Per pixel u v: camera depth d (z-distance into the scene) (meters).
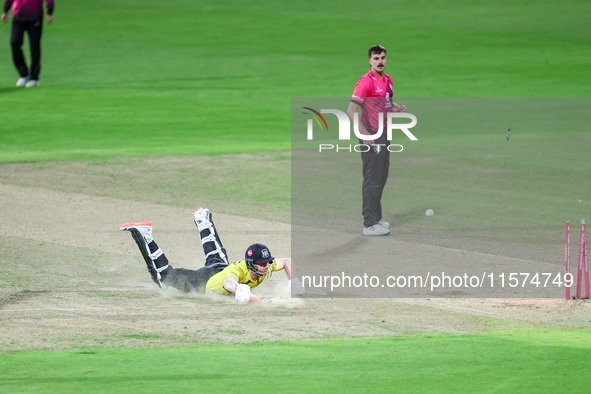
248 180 58.00
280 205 49.97
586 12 159.88
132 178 57.91
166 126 84.44
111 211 46.91
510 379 16.39
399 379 16.30
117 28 154.38
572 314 27.12
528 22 153.50
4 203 48.25
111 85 109.44
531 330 24.31
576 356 18.80
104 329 23.56
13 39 106.06
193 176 59.00
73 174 58.94
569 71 117.38
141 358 18.81
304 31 150.25
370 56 41.62
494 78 113.69
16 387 15.38
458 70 118.88
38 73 107.88
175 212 47.03
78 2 179.00
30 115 89.25
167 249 37.59
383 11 167.50
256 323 24.98
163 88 107.56
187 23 159.00
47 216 44.81
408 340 21.84
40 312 25.58
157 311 26.42
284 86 108.38
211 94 103.75
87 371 17.05
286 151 71.06
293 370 17.27
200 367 17.58
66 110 92.50
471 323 25.47
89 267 33.69
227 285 28.23
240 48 136.62
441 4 171.38
